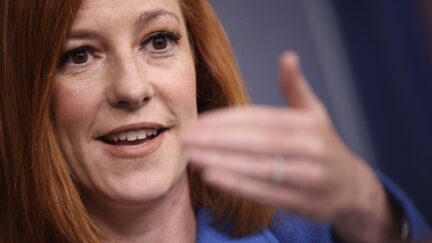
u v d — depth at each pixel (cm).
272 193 101
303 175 100
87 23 142
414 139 279
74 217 151
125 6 143
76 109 145
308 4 280
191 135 98
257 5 272
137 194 146
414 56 273
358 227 113
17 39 147
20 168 155
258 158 99
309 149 99
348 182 106
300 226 168
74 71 145
